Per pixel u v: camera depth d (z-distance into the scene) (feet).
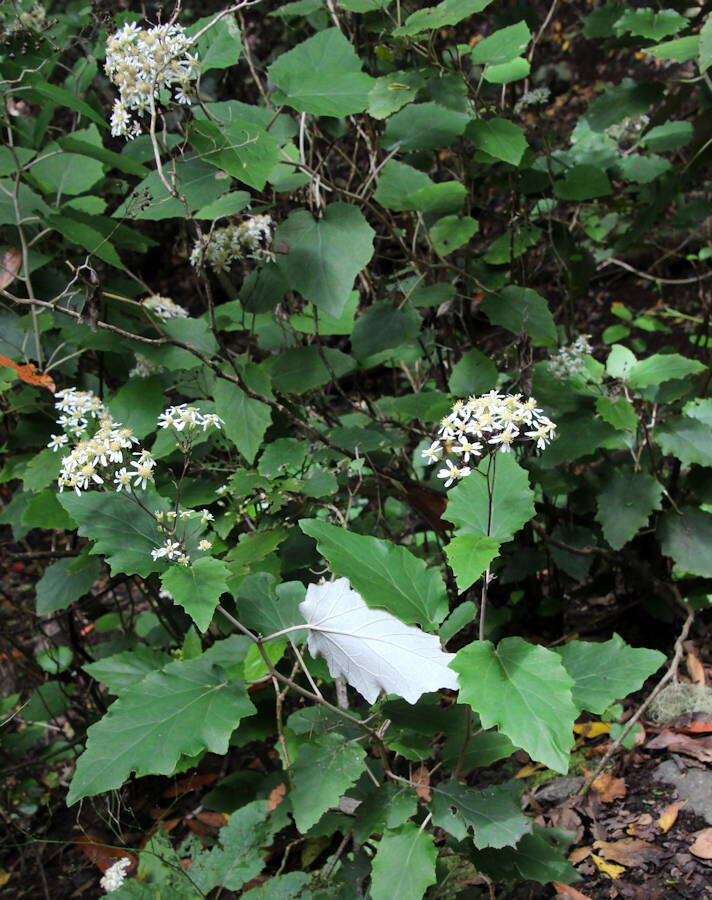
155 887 6.10
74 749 9.53
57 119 12.89
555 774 7.75
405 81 8.14
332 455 7.97
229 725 5.34
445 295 8.80
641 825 7.04
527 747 4.47
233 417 7.59
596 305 15.67
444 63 8.55
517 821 5.15
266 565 7.40
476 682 4.71
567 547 9.11
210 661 5.85
